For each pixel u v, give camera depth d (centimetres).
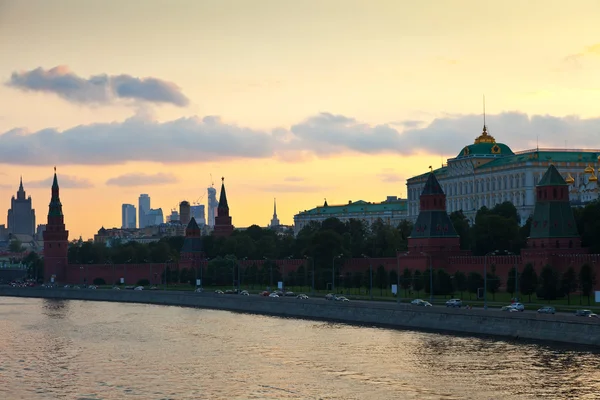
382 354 17262
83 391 14500
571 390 13588
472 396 13438
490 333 19275
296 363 16600
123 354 18312
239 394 14112
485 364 15675
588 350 16775
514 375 14675
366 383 14600
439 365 15762
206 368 16375
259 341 19775
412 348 17850
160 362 17162
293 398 13762
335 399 13600
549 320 17975
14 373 16162
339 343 19012
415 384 14350
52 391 14525
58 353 18612
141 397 14025
